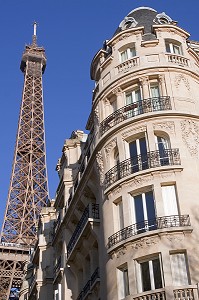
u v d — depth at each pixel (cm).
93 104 3684
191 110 3173
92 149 3628
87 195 3800
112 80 3491
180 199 2778
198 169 2927
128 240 2750
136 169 3006
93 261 3444
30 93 16675
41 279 5128
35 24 19875
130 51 3631
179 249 2608
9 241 12688
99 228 3269
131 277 2669
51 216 5706
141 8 4088
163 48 3478
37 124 15775
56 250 4719
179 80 3306
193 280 2502
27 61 17662
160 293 2478
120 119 3262
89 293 3256
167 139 3058
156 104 3180
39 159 14988
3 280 11369
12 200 13688
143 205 2880
